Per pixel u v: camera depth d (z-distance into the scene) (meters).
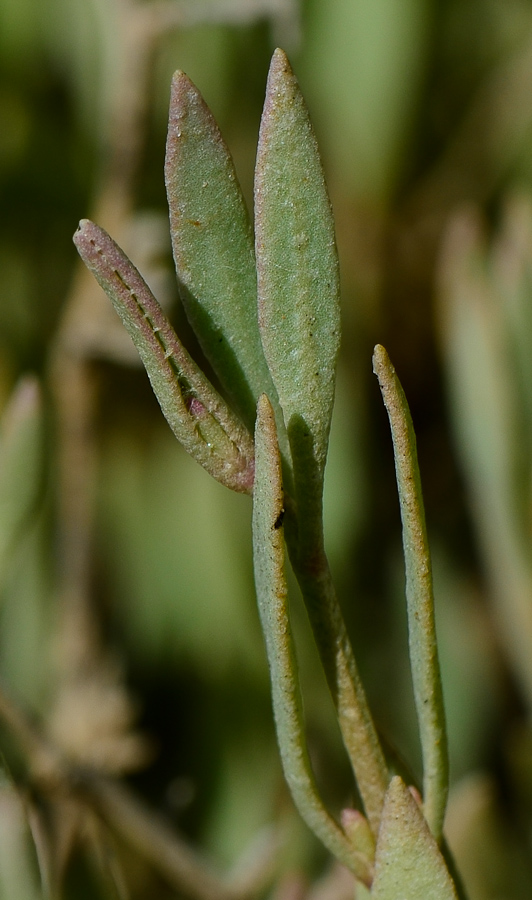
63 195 0.40
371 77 0.41
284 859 0.29
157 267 0.35
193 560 0.38
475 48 0.42
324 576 0.19
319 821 0.19
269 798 0.34
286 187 0.18
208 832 0.34
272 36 0.40
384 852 0.18
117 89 0.35
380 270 0.42
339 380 0.40
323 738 0.34
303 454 0.18
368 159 0.42
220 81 0.40
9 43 0.39
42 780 0.23
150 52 0.34
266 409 0.18
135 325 0.18
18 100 0.39
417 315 0.42
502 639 0.38
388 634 0.38
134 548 0.38
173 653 0.37
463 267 0.30
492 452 0.29
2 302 0.39
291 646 0.18
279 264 0.18
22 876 0.20
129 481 0.39
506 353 0.28
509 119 0.42
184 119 0.18
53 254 0.40
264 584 0.18
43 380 0.37
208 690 0.37
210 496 0.39
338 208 0.42
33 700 0.31
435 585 0.39
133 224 0.35
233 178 0.19
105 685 0.32
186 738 0.36
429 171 0.43
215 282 0.19
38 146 0.39
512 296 0.29
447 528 0.41
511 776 0.36
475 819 0.30
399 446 0.18
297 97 0.18
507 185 0.42
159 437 0.40
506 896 0.29
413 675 0.19
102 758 0.29
